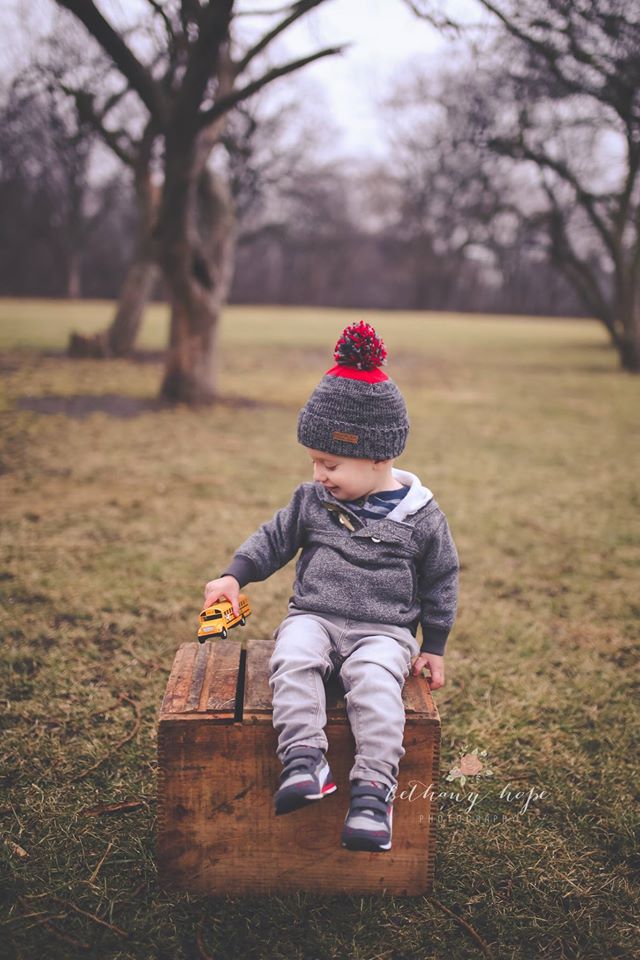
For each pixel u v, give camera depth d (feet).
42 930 6.28
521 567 15.05
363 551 6.73
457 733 9.27
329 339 70.69
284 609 12.49
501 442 27.32
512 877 7.03
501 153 49.29
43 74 32.30
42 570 13.91
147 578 13.64
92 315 88.28
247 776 6.37
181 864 6.56
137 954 6.11
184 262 31.27
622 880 7.03
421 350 65.10
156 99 25.11
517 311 189.06
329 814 6.49
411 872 6.69
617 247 52.01
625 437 28.86
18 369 41.01
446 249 172.86
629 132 41.52
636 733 9.43
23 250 157.07
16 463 21.90
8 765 8.32
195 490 19.54
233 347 60.95
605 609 13.17
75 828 7.42
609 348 72.43
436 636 6.98
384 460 6.77
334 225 175.63
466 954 6.22
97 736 8.95
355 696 6.19
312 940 6.27
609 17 25.68
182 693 6.58
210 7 21.86
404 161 149.69
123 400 32.78
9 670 10.33
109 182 128.57
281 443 25.77
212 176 32.40
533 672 10.84
